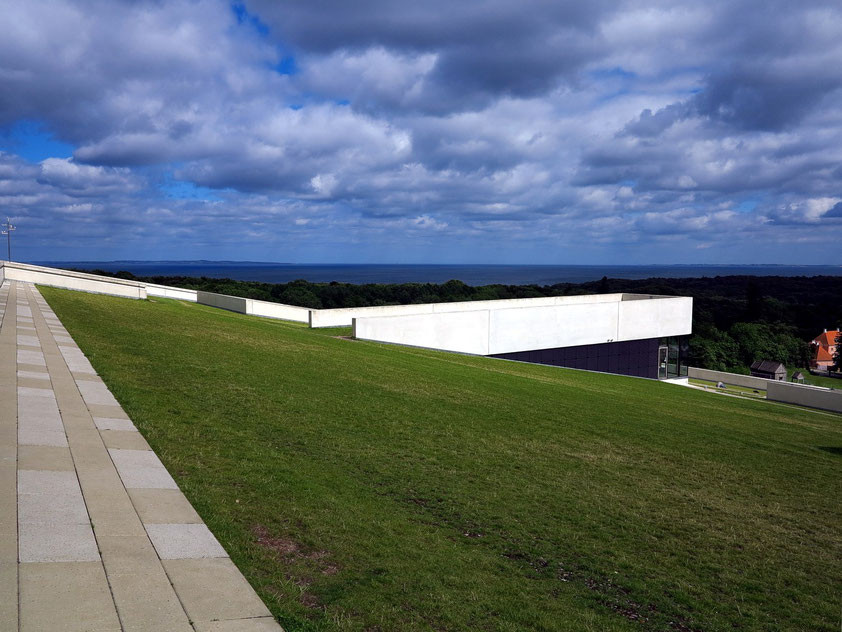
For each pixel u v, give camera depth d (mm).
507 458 11664
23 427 8031
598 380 32000
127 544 5234
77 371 12141
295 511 7051
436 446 11758
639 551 7859
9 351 13008
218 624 4215
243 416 11297
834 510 11227
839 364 100125
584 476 11164
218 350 19312
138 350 16375
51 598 4195
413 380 20141
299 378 16672
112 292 40969
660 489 11016
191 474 7512
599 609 6078
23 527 5223
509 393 20578
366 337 36469
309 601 5059
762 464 14461
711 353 91375
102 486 6469
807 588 7352
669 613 6223
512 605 5797
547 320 46344
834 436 21828
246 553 5637
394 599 5402
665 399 26641
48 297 28422
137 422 9320
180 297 53781
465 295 104812
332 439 10945
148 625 4051
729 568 7684
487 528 7895
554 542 7750
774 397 35125
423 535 7230
